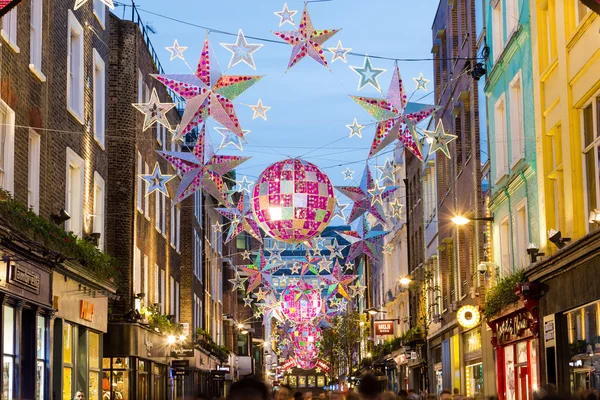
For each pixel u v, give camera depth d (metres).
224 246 77.81
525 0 25.19
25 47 21.62
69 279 24.11
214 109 16.97
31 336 21.20
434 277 43.97
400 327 57.97
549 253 23.20
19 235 18.69
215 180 20.73
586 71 20.03
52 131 23.94
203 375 59.88
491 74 29.45
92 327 27.39
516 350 27.48
